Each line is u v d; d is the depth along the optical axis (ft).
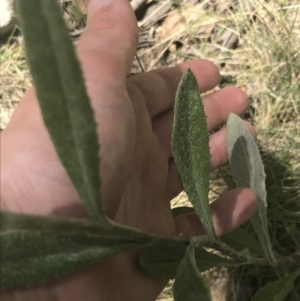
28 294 0.32
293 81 0.62
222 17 0.67
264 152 0.63
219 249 0.33
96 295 0.36
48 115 0.20
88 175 0.22
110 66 0.40
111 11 0.46
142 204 0.48
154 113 0.55
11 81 0.76
